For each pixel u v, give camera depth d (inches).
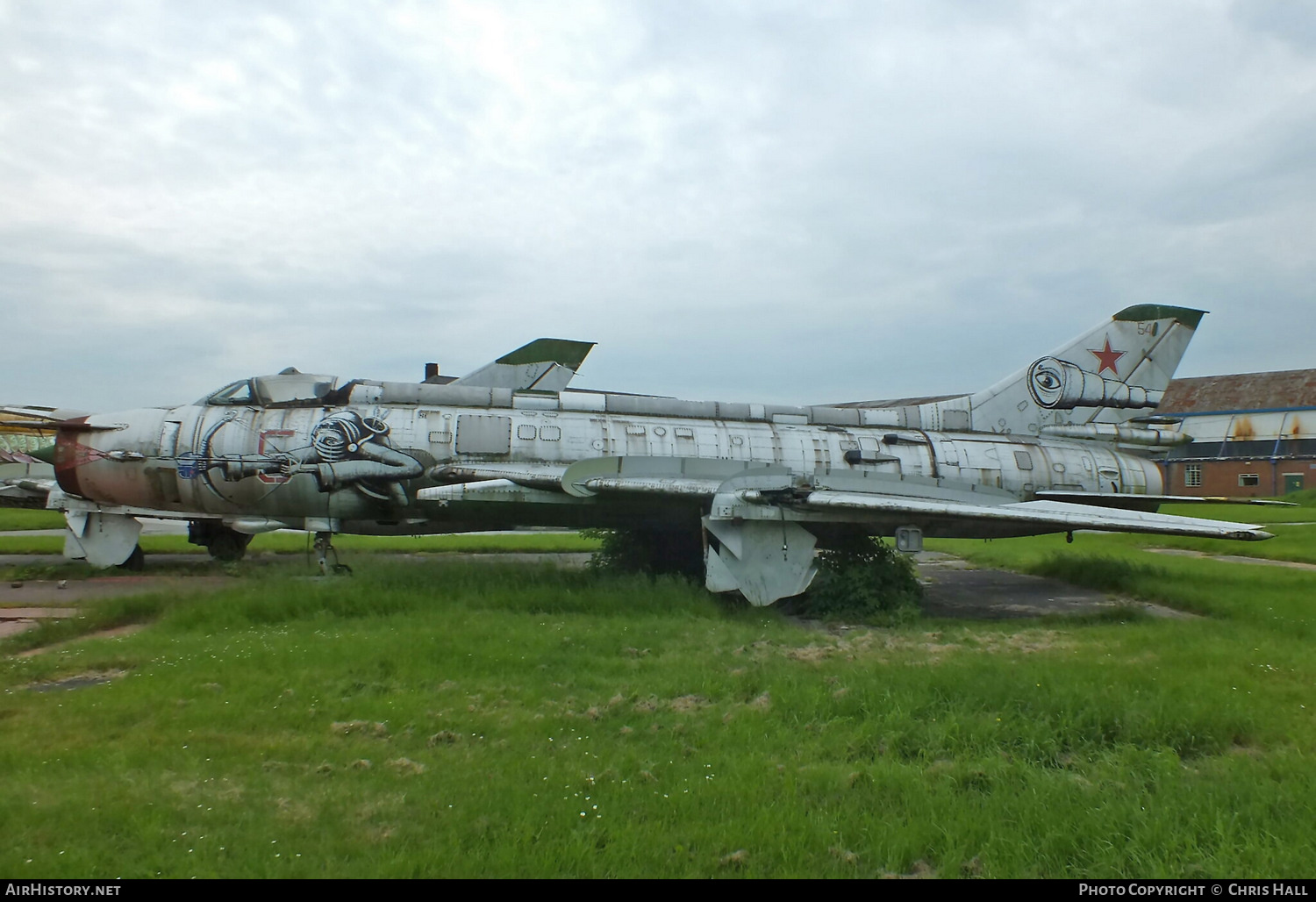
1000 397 708.7
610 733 266.1
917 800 211.9
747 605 546.3
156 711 275.7
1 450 835.4
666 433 626.5
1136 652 386.6
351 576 566.3
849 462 645.9
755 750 249.4
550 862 177.3
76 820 190.9
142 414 614.9
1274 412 2194.9
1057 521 502.3
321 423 588.4
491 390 632.4
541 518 613.9
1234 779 226.4
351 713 277.7
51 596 545.3
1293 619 459.2
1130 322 732.7
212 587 547.5
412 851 181.0
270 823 193.9
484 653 353.7
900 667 333.4
